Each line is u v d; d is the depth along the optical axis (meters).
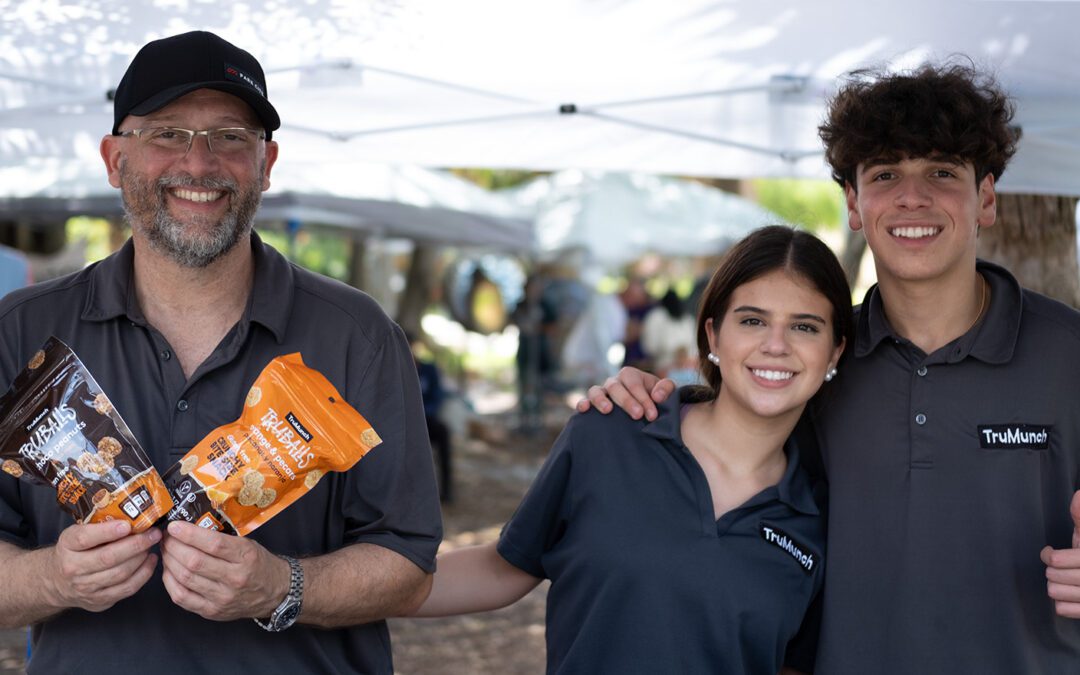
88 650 2.00
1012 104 2.59
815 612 2.30
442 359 17.53
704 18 2.82
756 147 3.58
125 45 3.04
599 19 2.87
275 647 2.06
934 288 2.19
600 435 2.32
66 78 3.24
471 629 6.22
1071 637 2.19
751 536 2.19
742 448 2.27
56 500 2.01
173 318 2.11
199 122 2.02
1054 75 2.91
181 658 2.01
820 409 2.34
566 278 13.94
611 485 2.25
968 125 2.12
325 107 3.43
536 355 13.29
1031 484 2.13
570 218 13.08
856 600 2.22
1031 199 3.57
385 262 17.83
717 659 2.14
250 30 2.93
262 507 1.84
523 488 10.01
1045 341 2.18
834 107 2.33
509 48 3.05
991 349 2.16
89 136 3.50
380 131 3.53
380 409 2.16
